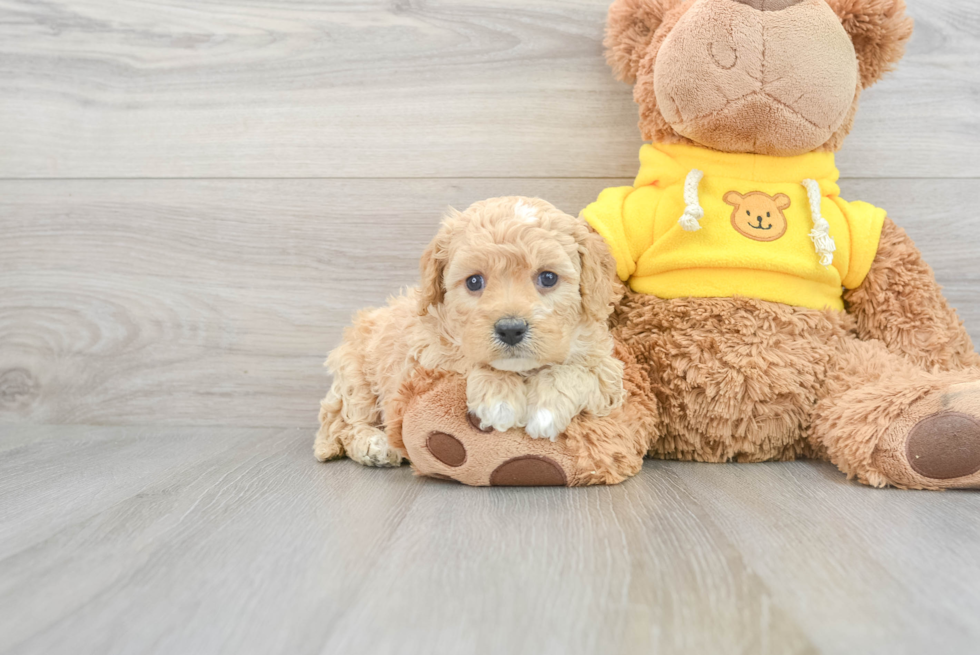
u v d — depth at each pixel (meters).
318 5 1.66
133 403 1.75
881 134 1.60
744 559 0.81
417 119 1.66
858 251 1.36
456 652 0.61
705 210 1.34
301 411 1.73
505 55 1.64
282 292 1.71
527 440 1.13
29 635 0.66
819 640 0.63
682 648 0.62
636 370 1.29
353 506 1.06
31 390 1.76
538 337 1.04
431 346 1.20
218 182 1.70
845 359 1.29
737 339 1.29
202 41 1.69
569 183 1.65
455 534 0.92
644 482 1.17
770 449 1.31
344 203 1.69
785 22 1.25
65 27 1.70
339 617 0.69
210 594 0.75
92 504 1.09
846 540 0.87
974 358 1.36
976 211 1.59
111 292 1.74
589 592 0.73
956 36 1.58
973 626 0.65
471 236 1.11
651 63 1.38
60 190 1.73
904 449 1.08
